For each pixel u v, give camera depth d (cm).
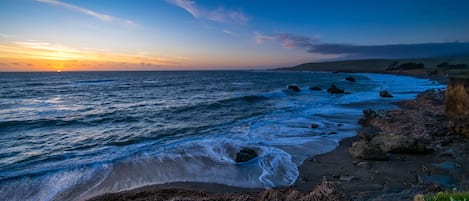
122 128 1612
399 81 6197
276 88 4822
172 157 1059
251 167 951
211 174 895
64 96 3494
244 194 710
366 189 720
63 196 747
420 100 2562
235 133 1465
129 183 827
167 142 1288
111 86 5272
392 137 1088
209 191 770
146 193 733
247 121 1806
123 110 2302
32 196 745
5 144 1256
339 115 1992
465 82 1521
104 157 1063
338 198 566
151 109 2347
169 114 2097
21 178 855
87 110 2323
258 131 1503
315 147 1182
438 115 1723
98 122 1794
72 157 1065
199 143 1262
